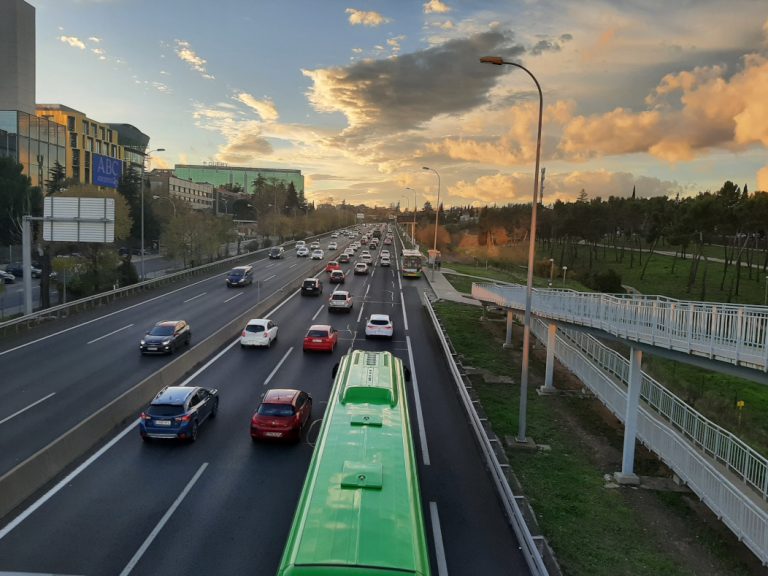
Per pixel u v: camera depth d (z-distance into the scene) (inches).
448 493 583.8
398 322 1547.7
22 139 3011.8
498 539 500.1
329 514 348.5
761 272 2950.3
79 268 1785.2
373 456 423.5
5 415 756.6
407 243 4835.1
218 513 519.8
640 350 645.9
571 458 722.8
